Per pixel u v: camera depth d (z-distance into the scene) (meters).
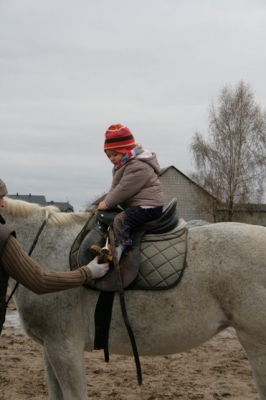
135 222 3.99
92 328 3.97
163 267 3.88
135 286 3.87
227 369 6.65
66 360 3.86
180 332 3.84
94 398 5.57
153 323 3.85
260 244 3.85
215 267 3.82
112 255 3.85
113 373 6.50
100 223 4.11
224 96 36.69
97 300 3.93
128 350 3.98
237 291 3.74
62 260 4.09
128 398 5.57
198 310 3.81
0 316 3.40
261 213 36.81
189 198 40.38
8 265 3.31
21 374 6.47
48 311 3.89
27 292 3.95
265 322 3.66
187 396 5.62
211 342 8.24
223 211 36.25
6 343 8.13
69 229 4.23
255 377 3.74
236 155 35.69
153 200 4.07
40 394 5.73
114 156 4.21
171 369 6.68
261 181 35.72
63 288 3.50
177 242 4.01
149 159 4.15
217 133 36.19
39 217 4.28
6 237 3.30
